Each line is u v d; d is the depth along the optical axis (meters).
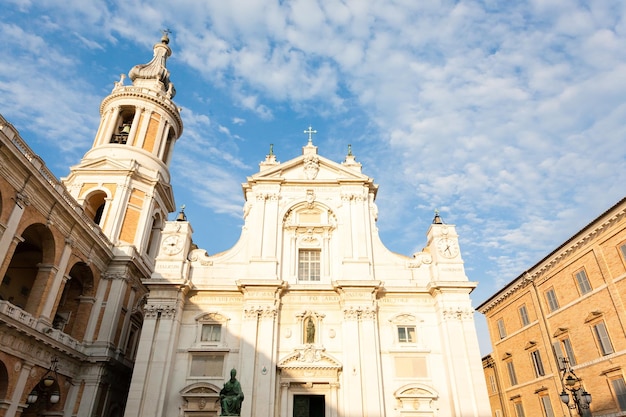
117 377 30.22
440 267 28.50
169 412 24.36
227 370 25.50
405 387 25.00
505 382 40.31
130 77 42.94
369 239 30.12
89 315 29.00
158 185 36.41
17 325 21.30
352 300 27.03
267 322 26.44
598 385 28.34
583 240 29.98
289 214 31.28
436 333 27.11
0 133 19.81
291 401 25.03
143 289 34.22
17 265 29.94
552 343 33.28
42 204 24.02
